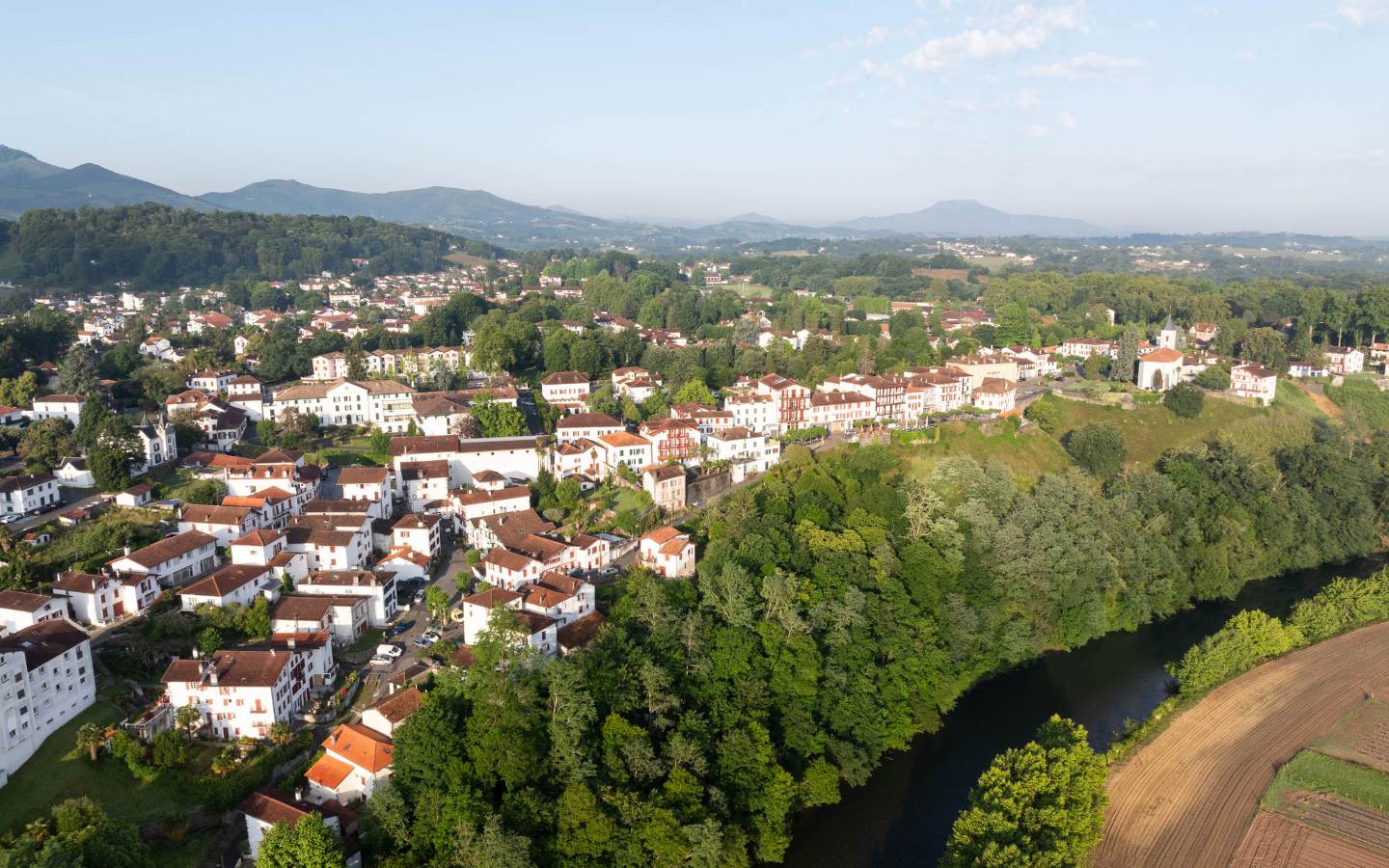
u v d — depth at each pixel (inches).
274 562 7322.8
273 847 4402.1
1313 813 5659.5
